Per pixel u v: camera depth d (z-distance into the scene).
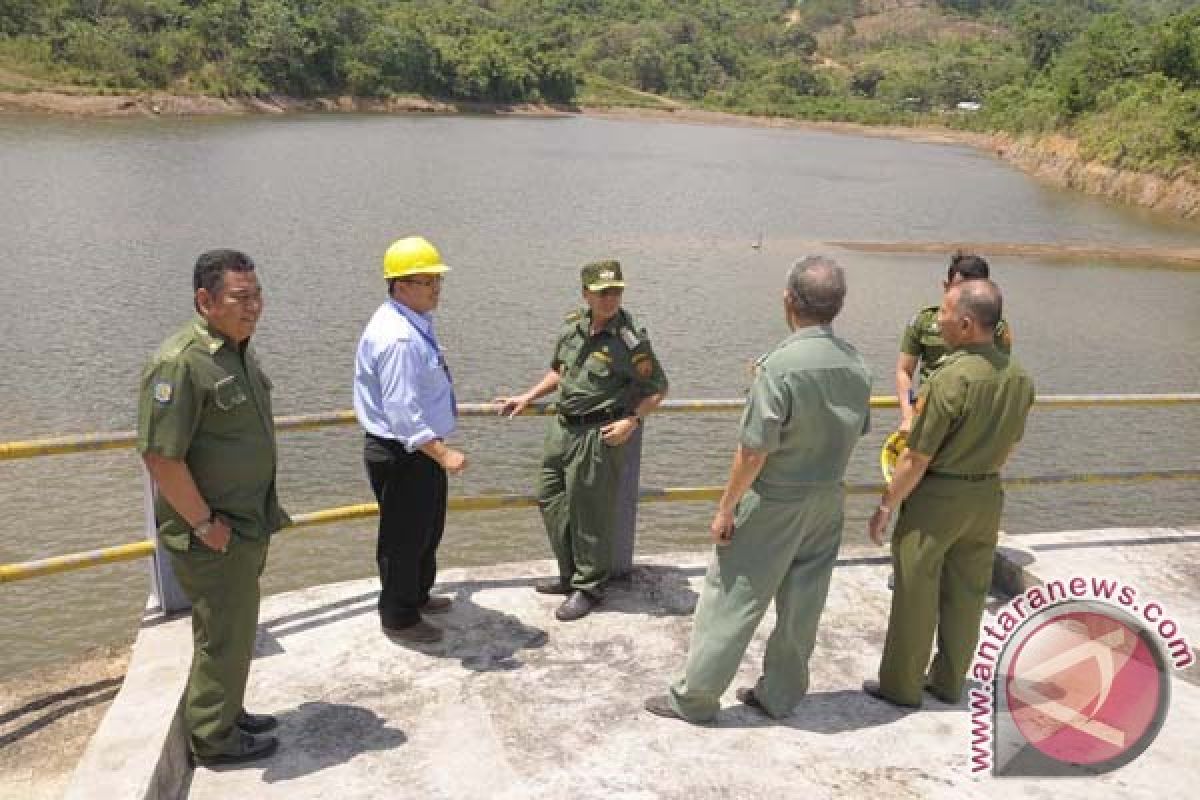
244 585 3.56
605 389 4.68
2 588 8.63
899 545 4.07
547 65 108.81
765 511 3.75
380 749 3.82
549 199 36.94
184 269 21.11
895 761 3.82
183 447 3.31
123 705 3.77
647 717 4.07
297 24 82.81
